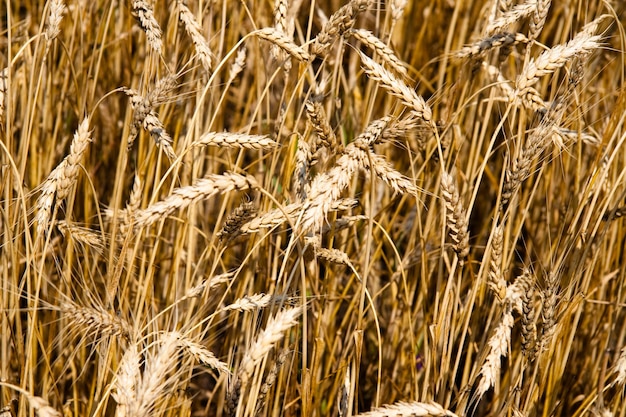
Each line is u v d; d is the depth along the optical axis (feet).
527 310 5.36
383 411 5.04
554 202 6.33
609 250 6.02
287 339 5.65
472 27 6.72
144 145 6.02
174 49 5.94
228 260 6.18
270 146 5.24
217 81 6.20
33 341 5.50
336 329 6.23
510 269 6.21
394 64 5.35
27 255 5.28
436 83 6.84
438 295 5.49
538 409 5.71
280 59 5.64
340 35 5.34
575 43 5.30
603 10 6.44
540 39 6.74
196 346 5.26
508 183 5.31
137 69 6.32
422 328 6.06
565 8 6.46
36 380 5.80
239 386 5.24
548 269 5.83
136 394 4.98
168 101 5.50
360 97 6.42
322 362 5.99
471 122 6.26
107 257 5.67
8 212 5.41
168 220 6.12
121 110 6.51
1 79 5.47
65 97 6.23
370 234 5.19
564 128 5.78
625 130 5.65
